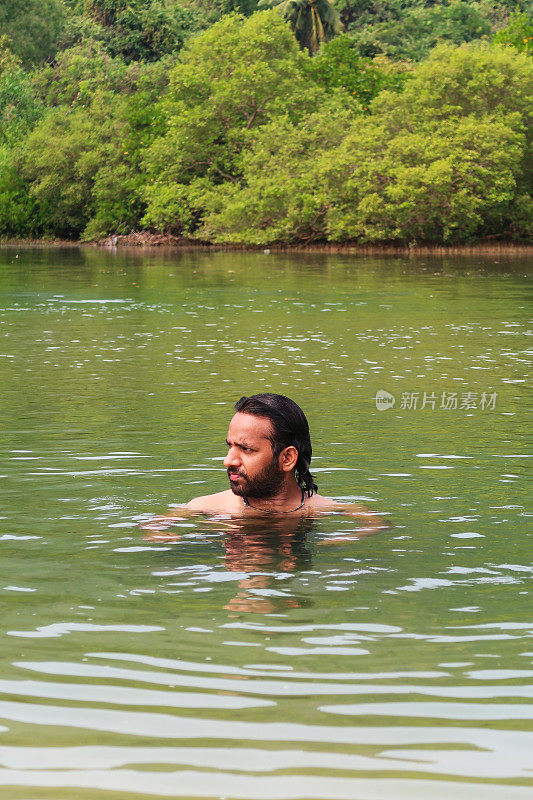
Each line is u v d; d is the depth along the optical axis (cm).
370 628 344
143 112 5988
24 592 386
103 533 473
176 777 245
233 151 5572
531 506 529
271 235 5009
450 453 688
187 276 3112
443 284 2733
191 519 500
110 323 1769
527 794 237
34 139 6300
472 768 249
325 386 1055
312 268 3538
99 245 5856
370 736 266
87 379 1107
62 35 8312
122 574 409
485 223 5200
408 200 4681
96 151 6019
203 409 894
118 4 8294
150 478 600
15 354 1347
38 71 7600
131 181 5812
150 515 509
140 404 925
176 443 721
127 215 5888
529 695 291
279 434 511
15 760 254
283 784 242
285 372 1167
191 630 344
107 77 6931
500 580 399
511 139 4797
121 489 570
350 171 4947
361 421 834
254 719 276
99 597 379
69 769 250
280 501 515
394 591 385
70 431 774
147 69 6938
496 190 4800
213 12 9006
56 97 7281
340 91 5678
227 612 362
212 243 5541
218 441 729
